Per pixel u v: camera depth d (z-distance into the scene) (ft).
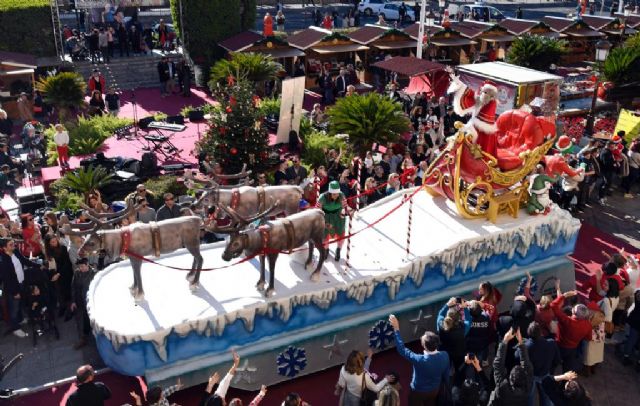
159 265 32.37
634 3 192.24
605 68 78.23
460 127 36.04
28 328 37.60
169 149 65.62
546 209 39.04
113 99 82.17
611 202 57.26
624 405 31.94
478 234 36.40
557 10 189.26
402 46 98.53
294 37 100.68
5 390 30.71
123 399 31.50
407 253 34.81
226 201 34.06
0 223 41.11
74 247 37.68
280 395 31.89
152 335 28.09
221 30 98.02
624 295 36.24
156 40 109.70
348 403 27.02
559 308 31.71
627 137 62.34
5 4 92.99
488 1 199.72
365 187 45.42
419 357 27.09
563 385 26.86
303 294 31.19
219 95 56.75
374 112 58.34
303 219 30.40
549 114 61.82
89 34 105.29
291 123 66.18
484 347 30.68
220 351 30.19
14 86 82.17
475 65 74.49
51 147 63.93
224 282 32.09
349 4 175.22
